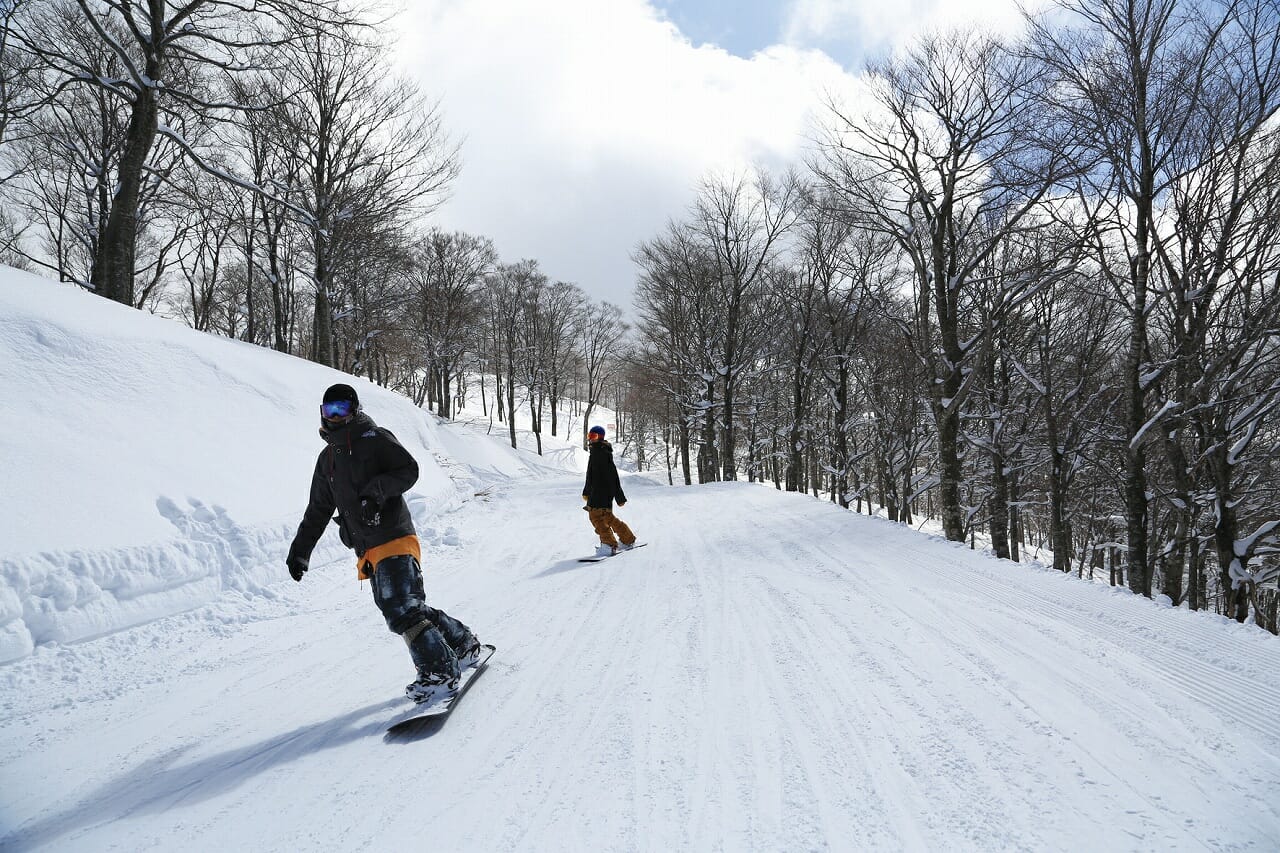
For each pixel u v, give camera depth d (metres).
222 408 8.84
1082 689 3.15
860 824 2.13
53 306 8.02
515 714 3.20
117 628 4.81
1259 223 10.26
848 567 6.21
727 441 29.41
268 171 22.25
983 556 6.45
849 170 13.64
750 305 30.91
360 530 3.38
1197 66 10.16
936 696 3.12
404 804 2.42
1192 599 16.25
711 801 2.31
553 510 13.62
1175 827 2.03
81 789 2.74
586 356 61.81
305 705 3.58
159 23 12.64
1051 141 11.04
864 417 27.77
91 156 20.98
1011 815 2.13
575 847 2.07
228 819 2.40
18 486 5.23
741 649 3.99
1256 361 11.17
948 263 13.27
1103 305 14.66
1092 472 20.41
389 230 22.45
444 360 45.50
